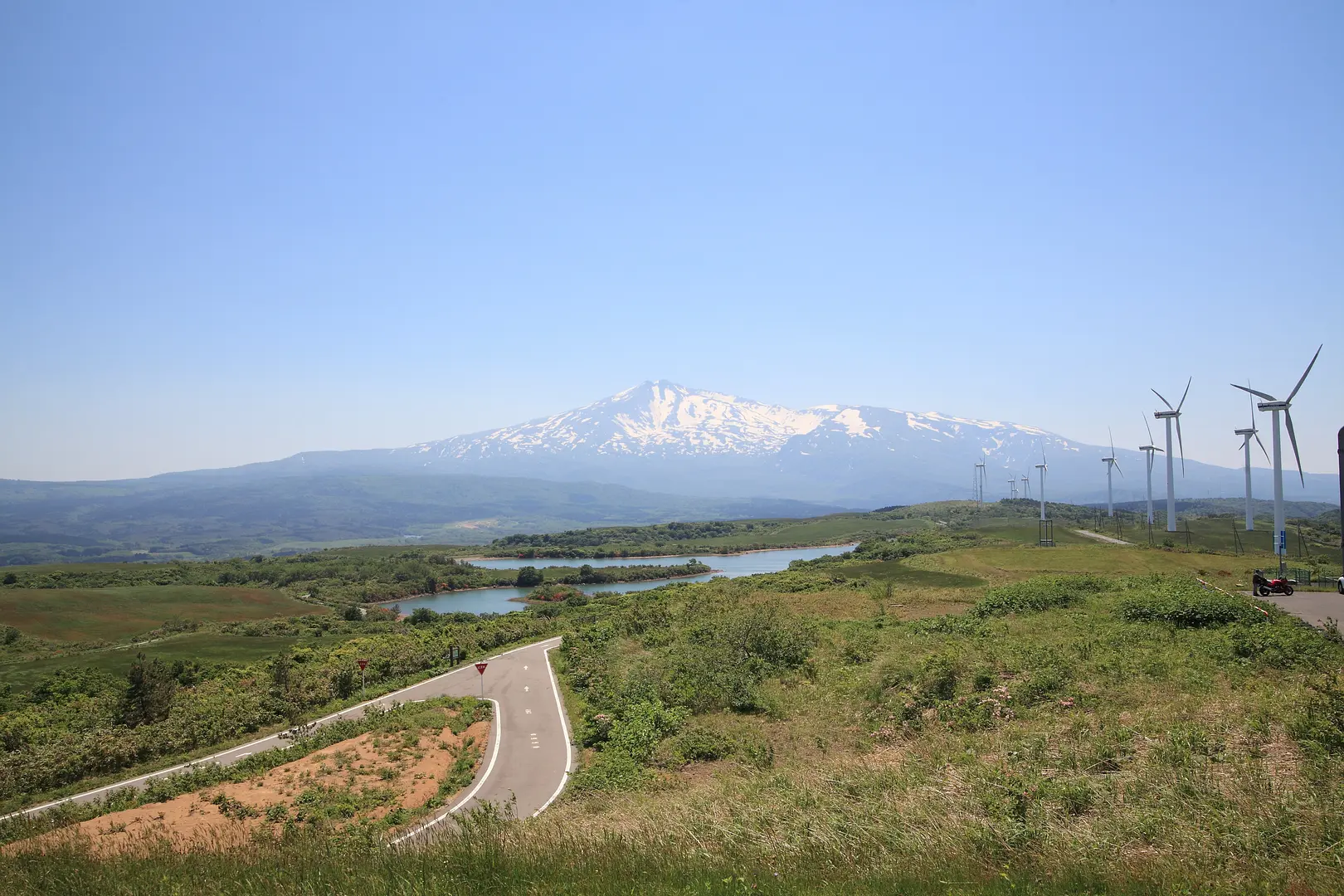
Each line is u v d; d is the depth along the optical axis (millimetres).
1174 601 41312
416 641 70312
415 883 11953
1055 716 23469
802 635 47906
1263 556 90875
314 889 12164
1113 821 13328
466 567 183750
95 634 90562
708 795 19125
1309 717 17266
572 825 17109
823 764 22156
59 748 39062
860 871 12016
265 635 90250
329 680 55219
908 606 66125
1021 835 12758
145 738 41438
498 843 14000
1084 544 117500
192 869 14484
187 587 118938
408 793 32594
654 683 43750
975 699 27484
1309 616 41062
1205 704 21641
